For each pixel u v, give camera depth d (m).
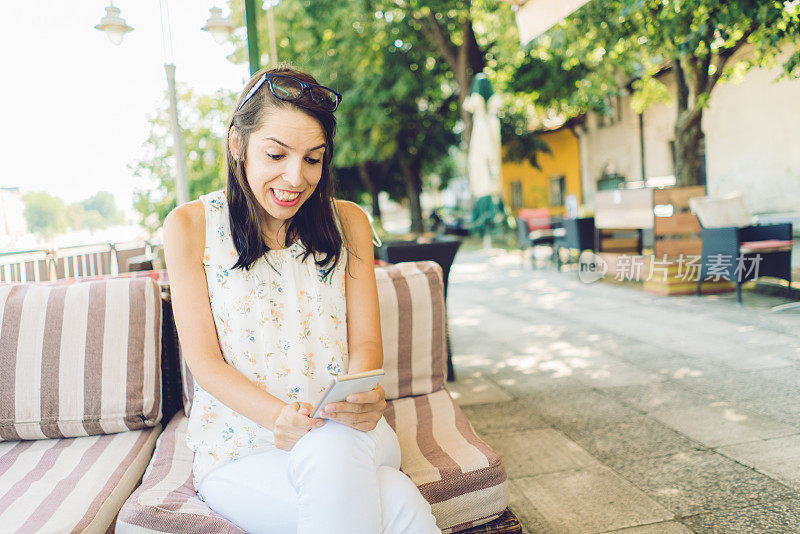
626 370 4.01
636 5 6.12
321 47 14.30
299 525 1.23
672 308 5.97
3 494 1.50
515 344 4.95
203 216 1.53
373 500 1.23
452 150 20.05
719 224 6.18
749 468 2.52
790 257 5.96
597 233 8.28
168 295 2.22
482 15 12.54
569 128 15.66
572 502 2.33
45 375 1.90
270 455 1.42
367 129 15.30
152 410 1.96
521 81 12.94
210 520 1.35
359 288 1.67
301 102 1.37
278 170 1.40
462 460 1.63
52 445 1.86
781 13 5.62
